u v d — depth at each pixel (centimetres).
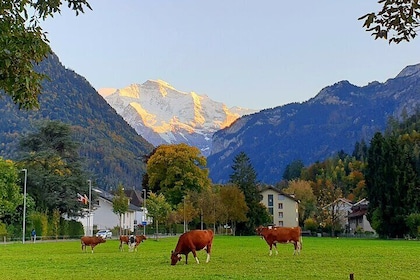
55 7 941
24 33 914
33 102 991
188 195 9488
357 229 11875
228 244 5738
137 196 16225
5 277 2338
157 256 3662
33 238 7275
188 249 2955
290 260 3152
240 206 10588
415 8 840
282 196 15788
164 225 10831
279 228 3716
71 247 5431
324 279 2141
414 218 8538
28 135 8988
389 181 9138
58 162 8631
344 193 17738
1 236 7281
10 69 938
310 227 12125
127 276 2320
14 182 7725
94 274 2439
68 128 9038
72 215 8544
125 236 4881
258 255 3638
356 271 2483
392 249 4634
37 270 2670
